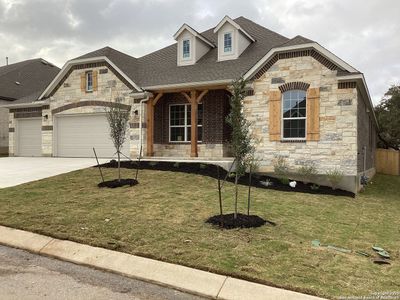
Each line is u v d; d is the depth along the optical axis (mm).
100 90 18781
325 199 11133
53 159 18828
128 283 5012
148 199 9391
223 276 5035
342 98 13250
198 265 5312
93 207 8500
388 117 30641
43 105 20641
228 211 8469
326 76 13500
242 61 17328
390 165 26766
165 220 7535
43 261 5762
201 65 18141
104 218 7582
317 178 13234
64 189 10664
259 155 14539
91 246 6109
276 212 8766
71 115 19828
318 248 6246
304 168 13445
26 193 10117
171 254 5695
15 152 22406
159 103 18719
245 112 14758
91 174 13227
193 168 13883
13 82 29453
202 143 17797
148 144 17594
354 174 13031
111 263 5562
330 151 13414
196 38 18656
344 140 13211
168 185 11328
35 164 16703
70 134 19969
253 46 18656
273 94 14367
